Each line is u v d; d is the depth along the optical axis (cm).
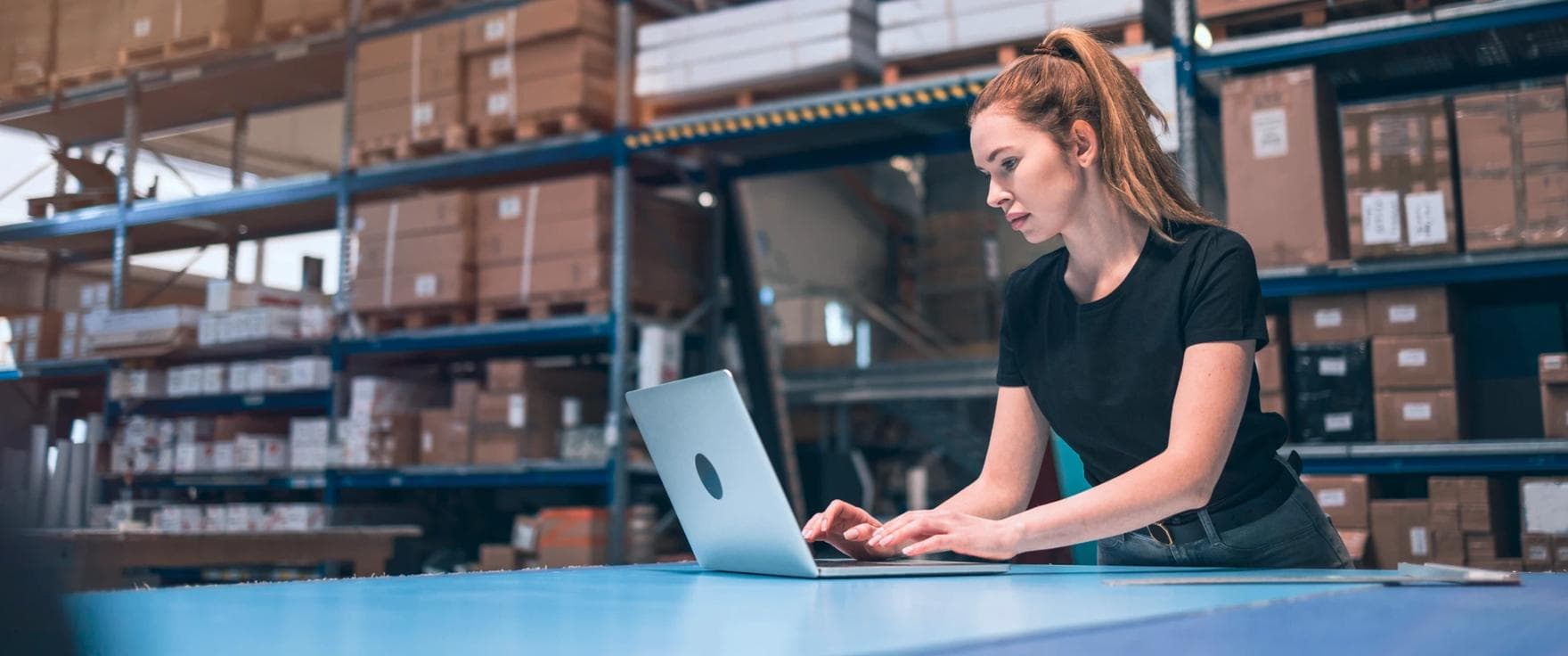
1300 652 66
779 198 1367
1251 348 148
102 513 642
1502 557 400
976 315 1364
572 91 568
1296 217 411
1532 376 422
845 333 1432
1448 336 398
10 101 813
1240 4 423
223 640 74
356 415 634
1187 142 426
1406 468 401
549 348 700
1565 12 383
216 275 938
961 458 1088
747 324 634
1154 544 173
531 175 663
